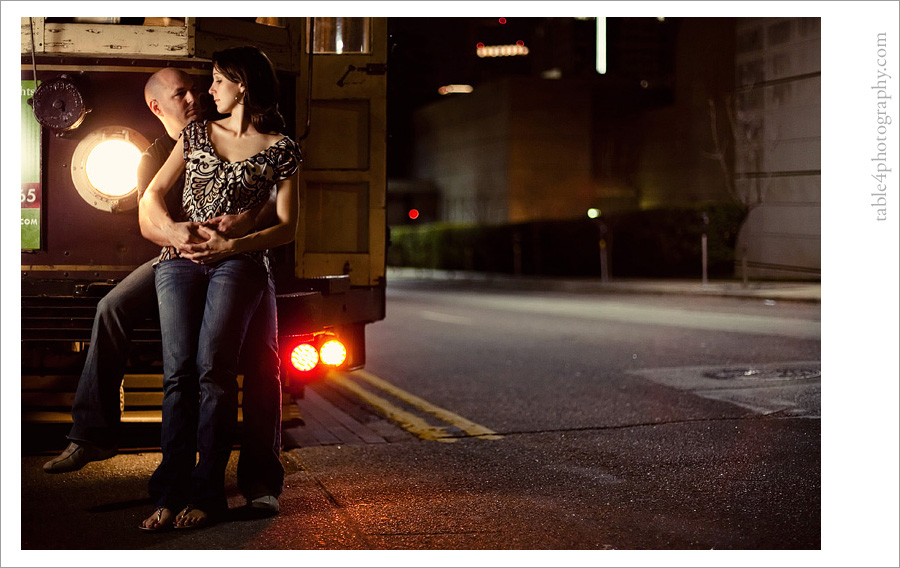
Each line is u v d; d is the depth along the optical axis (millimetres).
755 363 9375
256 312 4191
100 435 4227
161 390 4930
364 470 5230
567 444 5949
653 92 38562
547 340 12320
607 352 10781
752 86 25250
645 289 22344
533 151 38125
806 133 23172
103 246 5035
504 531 4016
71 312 4859
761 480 4871
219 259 3967
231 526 4027
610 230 28969
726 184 25781
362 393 8219
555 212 38031
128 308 4227
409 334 13547
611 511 4344
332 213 5586
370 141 5586
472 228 37156
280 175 4043
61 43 4840
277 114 4172
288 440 6141
